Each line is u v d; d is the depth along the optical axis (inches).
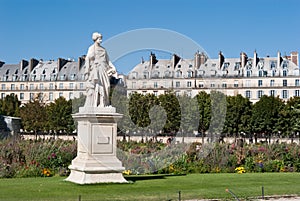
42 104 3038.9
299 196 580.4
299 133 2800.2
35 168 791.1
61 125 2239.2
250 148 961.5
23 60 4594.0
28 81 4461.1
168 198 528.4
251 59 4020.7
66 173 798.5
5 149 843.4
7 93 4532.5
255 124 2849.4
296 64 3895.2
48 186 595.8
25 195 530.9
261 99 2979.8
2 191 559.8
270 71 3902.6
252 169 911.0
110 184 611.5
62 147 881.5
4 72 4596.5
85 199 509.0
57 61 4399.6
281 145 989.2
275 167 924.0
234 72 3971.5
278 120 2869.1
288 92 3848.4
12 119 1860.2
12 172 767.7
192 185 641.6
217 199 543.8
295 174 844.0
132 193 550.0
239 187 633.6
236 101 2834.6
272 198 565.0
